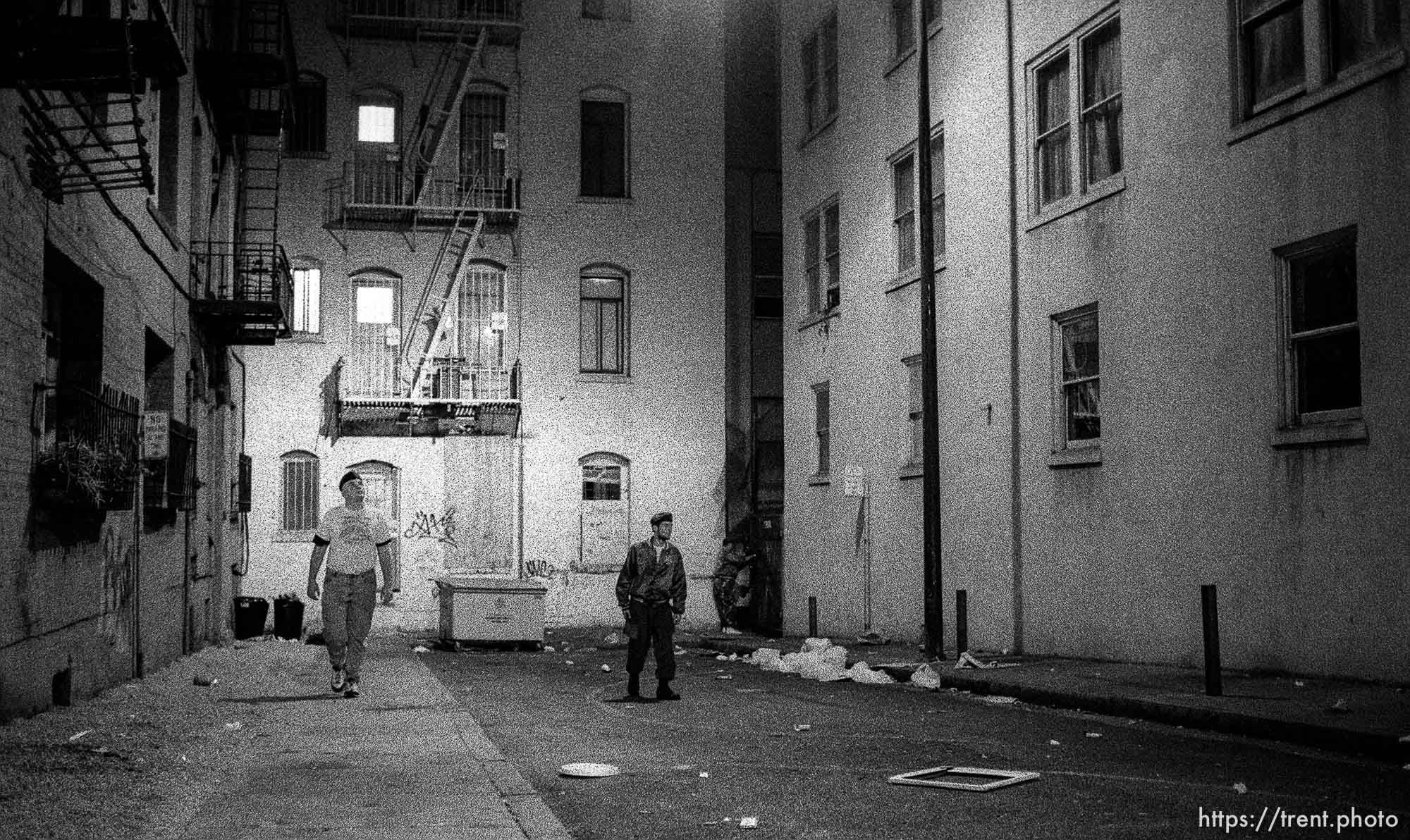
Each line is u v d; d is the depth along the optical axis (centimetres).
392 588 1374
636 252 3347
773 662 1952
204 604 2256
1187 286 1538
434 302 3212
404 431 3200
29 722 1041
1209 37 1506
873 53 2528
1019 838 632
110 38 990
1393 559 1218
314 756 877
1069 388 1819
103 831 626
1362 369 1263
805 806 726
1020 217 1933
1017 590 1914
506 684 1631
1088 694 1243
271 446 3114
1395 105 1230
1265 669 1391
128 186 1148
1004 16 1983
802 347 2914
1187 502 1527
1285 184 1377
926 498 1744
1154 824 656
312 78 3216
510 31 3278
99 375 1341
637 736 1050
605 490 3294
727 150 3488
